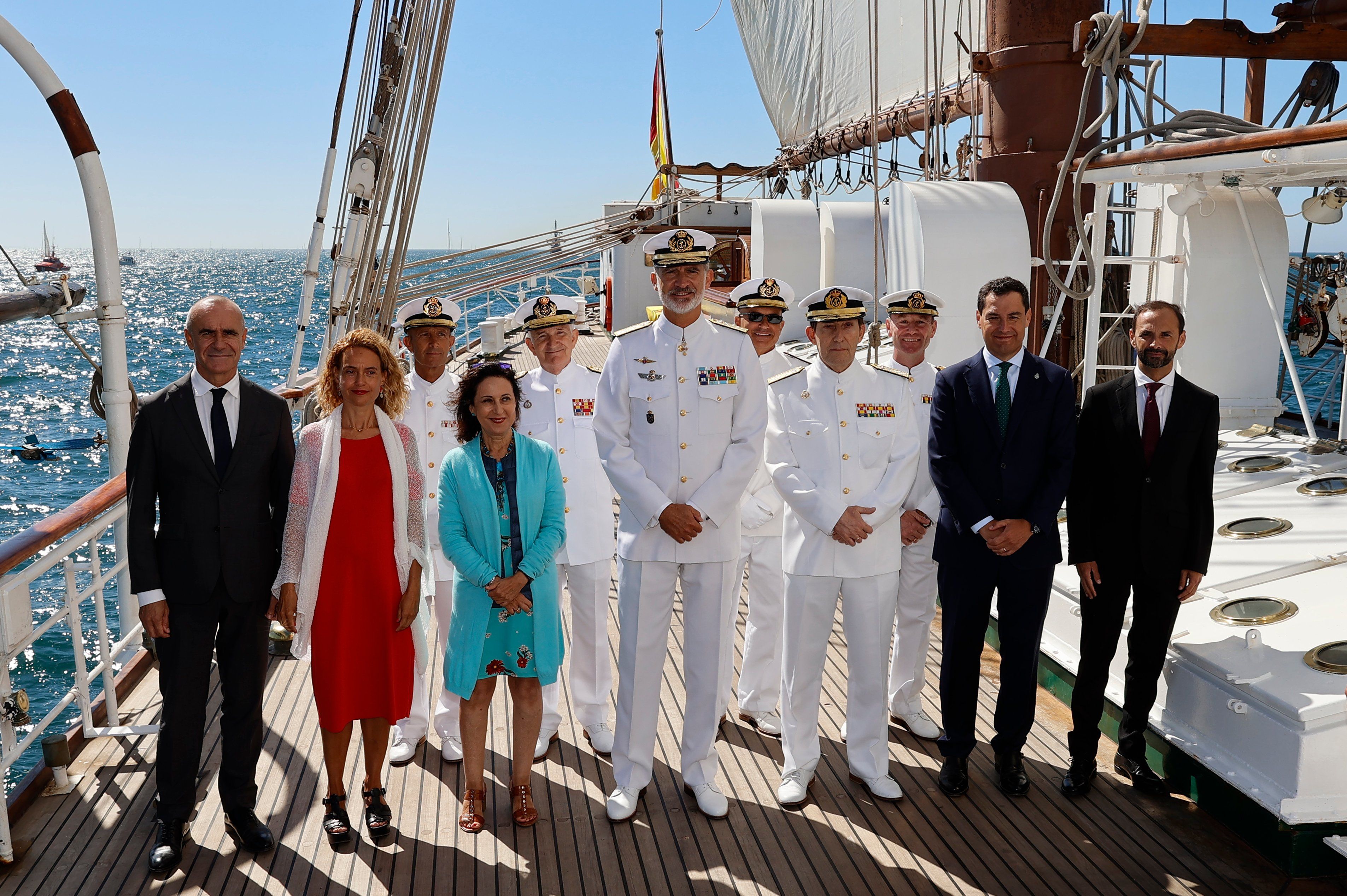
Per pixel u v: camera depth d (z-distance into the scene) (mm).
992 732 3842
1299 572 3805
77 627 3664
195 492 2928
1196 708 3281
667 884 2887
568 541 3674
